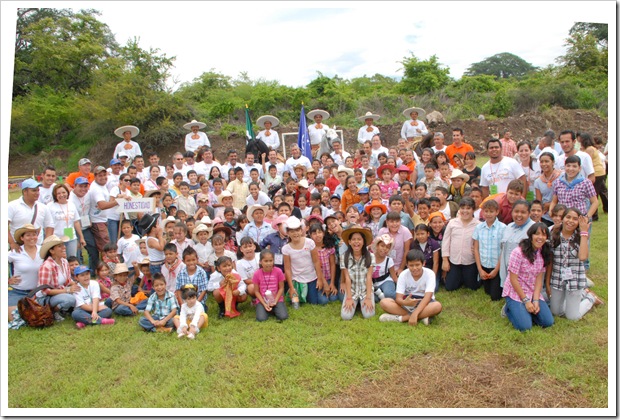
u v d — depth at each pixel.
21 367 4.98
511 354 4.74
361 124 24.20
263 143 12.00
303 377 4.53
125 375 4.75
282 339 5.28
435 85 28.23
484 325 5.36
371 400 4.17
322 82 27.34
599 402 4.02
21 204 6.55
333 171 9.35
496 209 6.04
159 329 5.66
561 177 6.29
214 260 6.87
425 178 8.40
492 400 4.12
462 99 26.89
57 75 27.91
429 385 4.34
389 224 6.50
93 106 22.55
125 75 22.98
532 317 5.32
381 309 5.98
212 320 5.93
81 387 4.56
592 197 6.07
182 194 8.73
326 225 6.48
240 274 6.38
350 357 4.80
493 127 22.44
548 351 4.74
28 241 6.17
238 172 9.31
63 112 25.02
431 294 5.47
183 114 23.12
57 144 26.12
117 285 6.37
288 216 6.87
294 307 6.21
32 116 25.03
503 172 7.16
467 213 6.32
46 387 4.62
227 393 4.33
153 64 24.31
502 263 5.78
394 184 8.28
